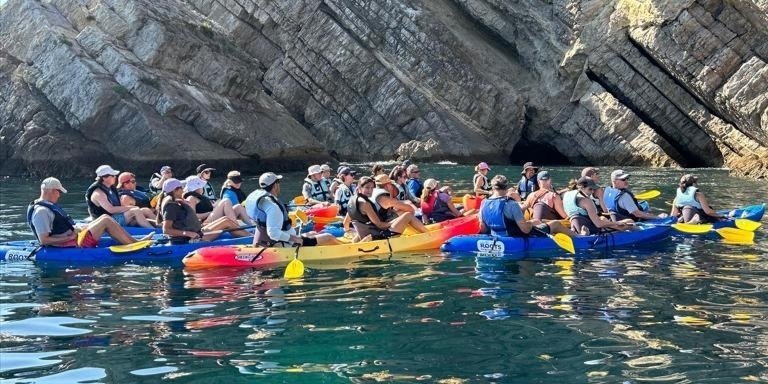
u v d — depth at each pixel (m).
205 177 14.23
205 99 28.47
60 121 26.25
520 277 8.42
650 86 31.33
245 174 28.80
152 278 8.64
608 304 7.03
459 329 6.24
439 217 12.07
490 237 10.23
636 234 10.72
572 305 7.01
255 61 32.28
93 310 7.02
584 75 33.50
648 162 31.14
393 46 35.53
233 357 5.54
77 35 27.77
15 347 5.79
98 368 5.29
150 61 27.80
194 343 5.90
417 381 5.00
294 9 35.81
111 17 28.44
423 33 35.22
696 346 5.66
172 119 27.02
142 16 28.27
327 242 10.20
